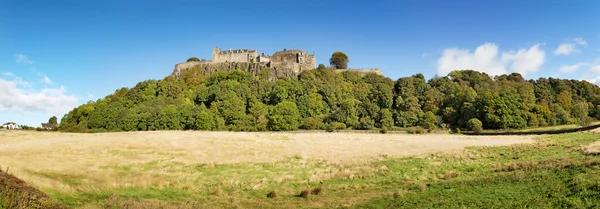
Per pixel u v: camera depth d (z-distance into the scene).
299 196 27.75
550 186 21.89
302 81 128.12
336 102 117.44
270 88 119.62
